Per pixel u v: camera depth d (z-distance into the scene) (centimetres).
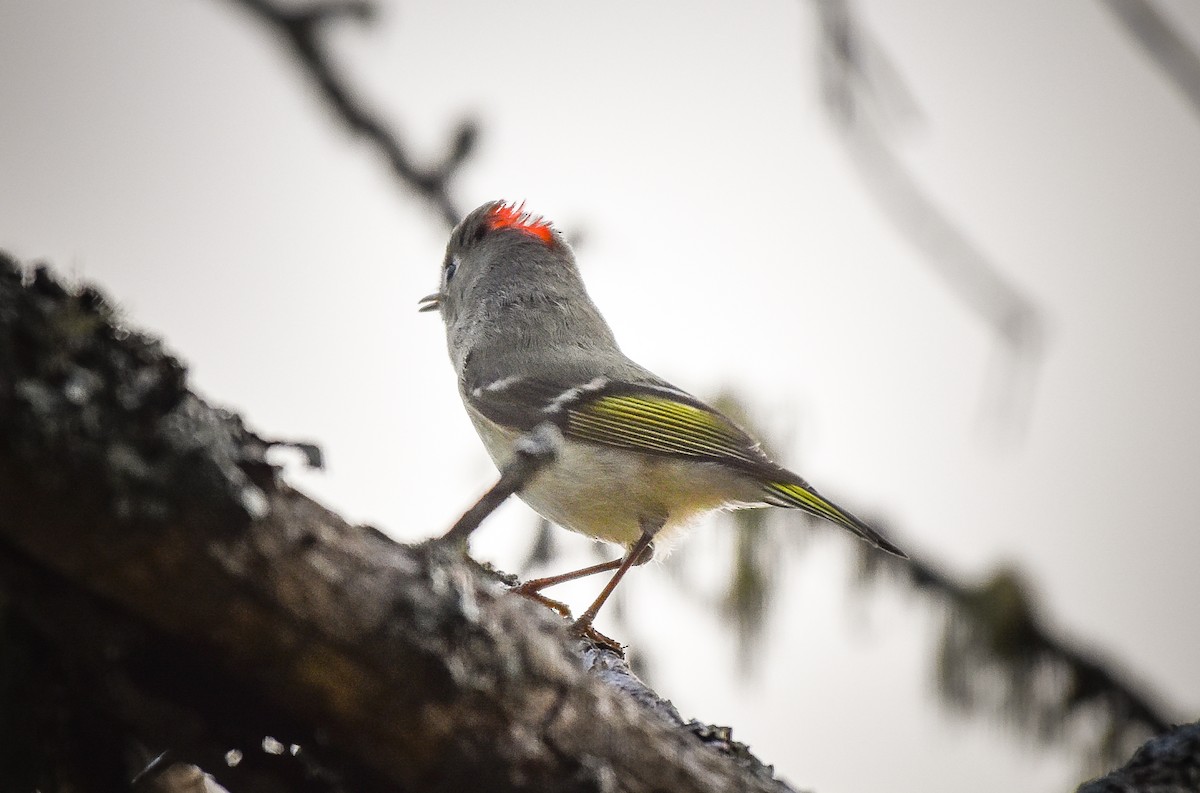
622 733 368
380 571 330
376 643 326
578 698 361
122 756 345
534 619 363
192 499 299
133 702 331
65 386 286
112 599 308
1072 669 855
